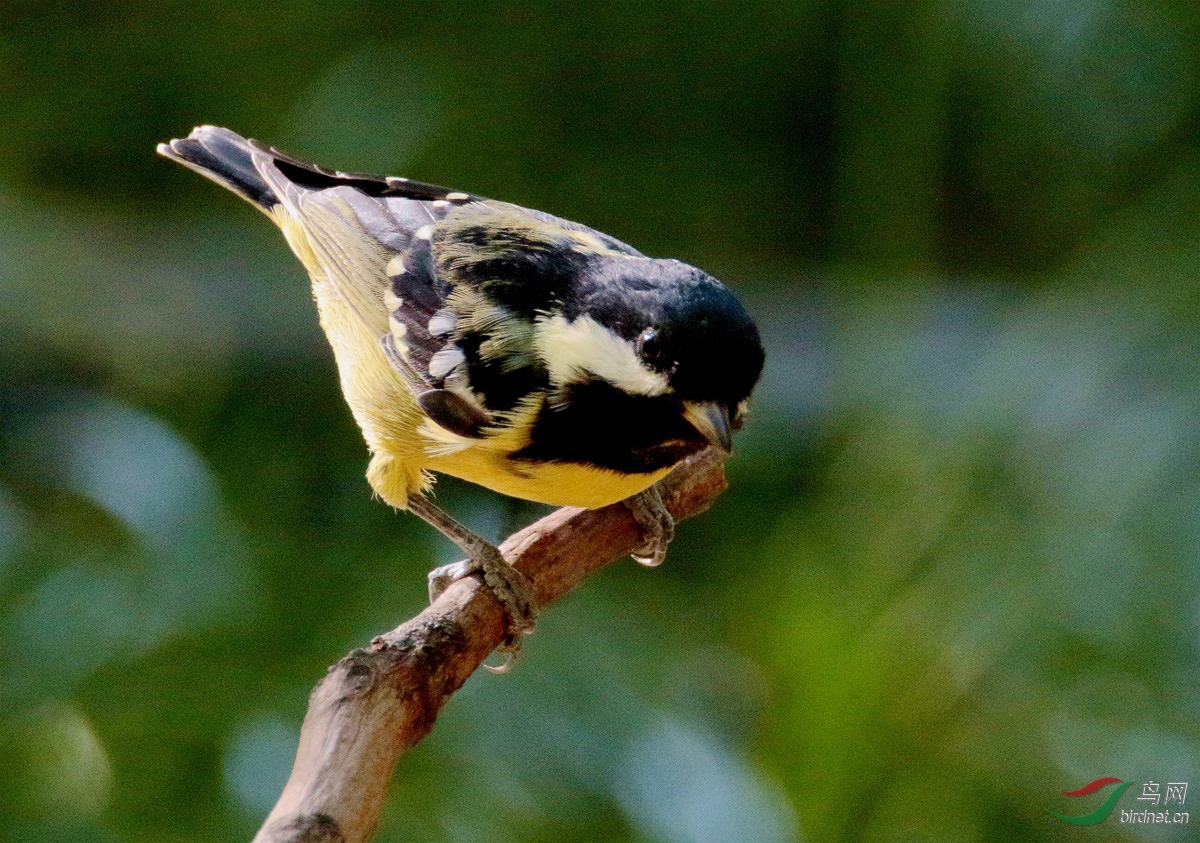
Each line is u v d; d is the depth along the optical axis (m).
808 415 13.83
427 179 15.97
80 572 10.88
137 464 11.55
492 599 6.38
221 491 11.96
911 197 13.48
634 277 6.21
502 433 6.36
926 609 10.50
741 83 17.61
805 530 11.66
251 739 9.48
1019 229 16.34
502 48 16.55
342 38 16.22
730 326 5.95
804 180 17.34
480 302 6.57
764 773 9.66
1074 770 9.86
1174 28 14.92
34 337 14.20
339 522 12.01
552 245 6.73
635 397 6.08
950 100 16.03
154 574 10.89
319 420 13.45
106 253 15.69
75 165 16.94
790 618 10.45
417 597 10.89
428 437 6.73
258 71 16.38
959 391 12.18
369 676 4.82
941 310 14.40
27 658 10.23
